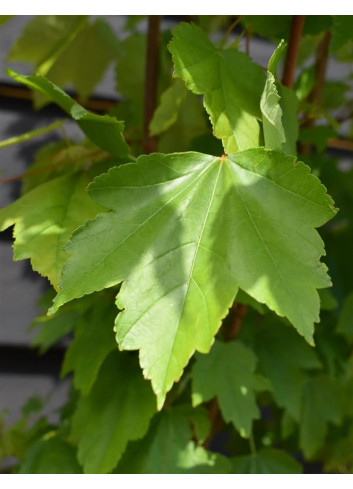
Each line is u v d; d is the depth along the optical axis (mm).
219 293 302
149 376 290
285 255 307
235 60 359
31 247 334
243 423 396
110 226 309
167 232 311
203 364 400
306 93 458
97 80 518
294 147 376
